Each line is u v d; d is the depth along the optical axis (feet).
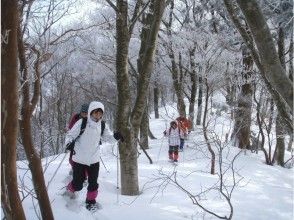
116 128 23.21
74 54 63.41
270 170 39.63
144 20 46.19
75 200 19.40
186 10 66.23
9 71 9.11
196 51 58.18
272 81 7.44
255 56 10.63
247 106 51.85
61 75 81.05
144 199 22.18
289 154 58.39
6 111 9.11
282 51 44.65
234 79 53.83
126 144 23.02
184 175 29.99
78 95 99.35
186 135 38.50
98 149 19.35
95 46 56.70
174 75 61.16
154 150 45.85
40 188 12.59
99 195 22.07
